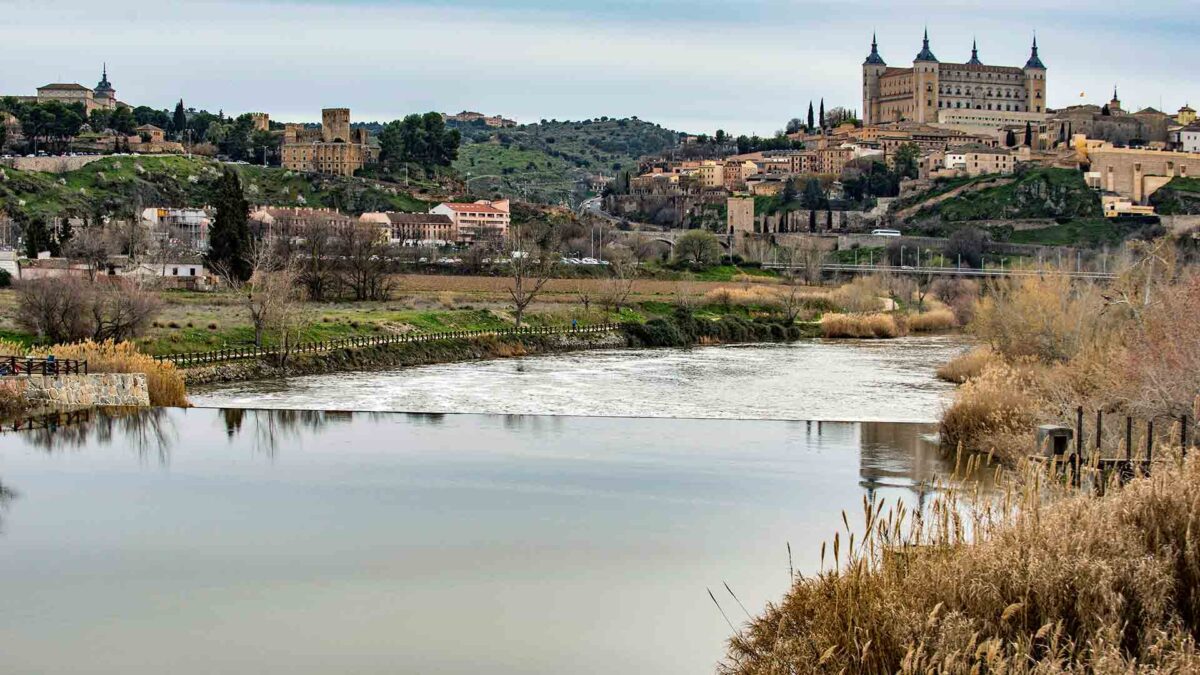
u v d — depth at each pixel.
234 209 155.00
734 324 160.50
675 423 69.62
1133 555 22.89
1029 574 22.16
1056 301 95.19
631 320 162.12
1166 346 50.81
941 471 51.75
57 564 37.22
